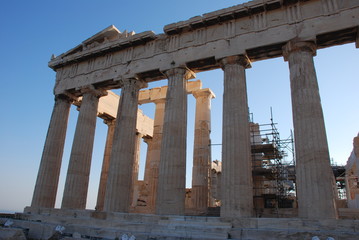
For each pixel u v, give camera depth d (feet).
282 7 67.97
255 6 68.80
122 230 56.95
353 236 41.73
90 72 91.45
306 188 53.98
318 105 58.95
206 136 94.63
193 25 76.13
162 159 69.41
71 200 79.77
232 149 61.87
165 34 80.59
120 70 85.10
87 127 87.51
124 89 82.43
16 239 52.03
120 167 74.59
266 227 51.85
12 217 80.79
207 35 75.00
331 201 51.98
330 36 63.00
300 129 57.93
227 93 67.05
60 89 96.12
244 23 71.26
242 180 59.72
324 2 64.34
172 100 73.56
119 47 86.89
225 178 60.59
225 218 56.13
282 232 46.57
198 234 50.88
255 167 94.12
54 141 91.30
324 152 55.26
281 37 65.67
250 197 59.57
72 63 97.30
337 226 47.55
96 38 93.97
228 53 70.03
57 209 77.25
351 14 60.95
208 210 80.33
